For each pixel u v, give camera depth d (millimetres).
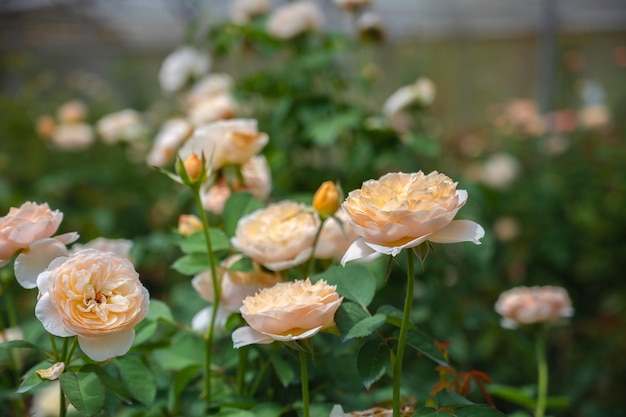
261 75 1949
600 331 2580
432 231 799
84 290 842
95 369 894
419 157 2096
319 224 976
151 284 2383
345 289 918
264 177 1152
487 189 1855
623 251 2840
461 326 1957
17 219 904
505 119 3762
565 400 1227
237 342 858
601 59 4812
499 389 1234
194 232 1053
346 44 1973
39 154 3420
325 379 1044
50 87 5680
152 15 6375
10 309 1139
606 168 3160
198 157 1000
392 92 3570
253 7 2102
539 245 2885
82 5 6066
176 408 1109
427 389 1191
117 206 2988
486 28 5273
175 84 2324
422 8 5238
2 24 6445
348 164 1785
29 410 1243
